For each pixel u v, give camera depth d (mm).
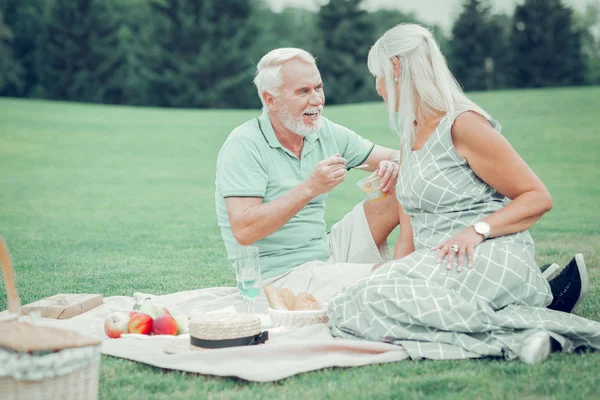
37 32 38000
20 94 37625
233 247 3904
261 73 3773
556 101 23578
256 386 2686
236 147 3764
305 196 3574
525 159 15234
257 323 3062
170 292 4664
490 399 2492
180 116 25344
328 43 38125
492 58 40844
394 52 3258
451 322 2957
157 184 12969
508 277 3059
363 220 3945
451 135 3186
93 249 6625
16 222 8594
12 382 2291
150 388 2703
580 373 2711
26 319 2701
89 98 37000
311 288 3689
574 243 6469
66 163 15922
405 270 3090
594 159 14930
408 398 2520
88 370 2473
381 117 22203
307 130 3781
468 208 3207
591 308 3807
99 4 37625
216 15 37562
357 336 3146
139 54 36969
